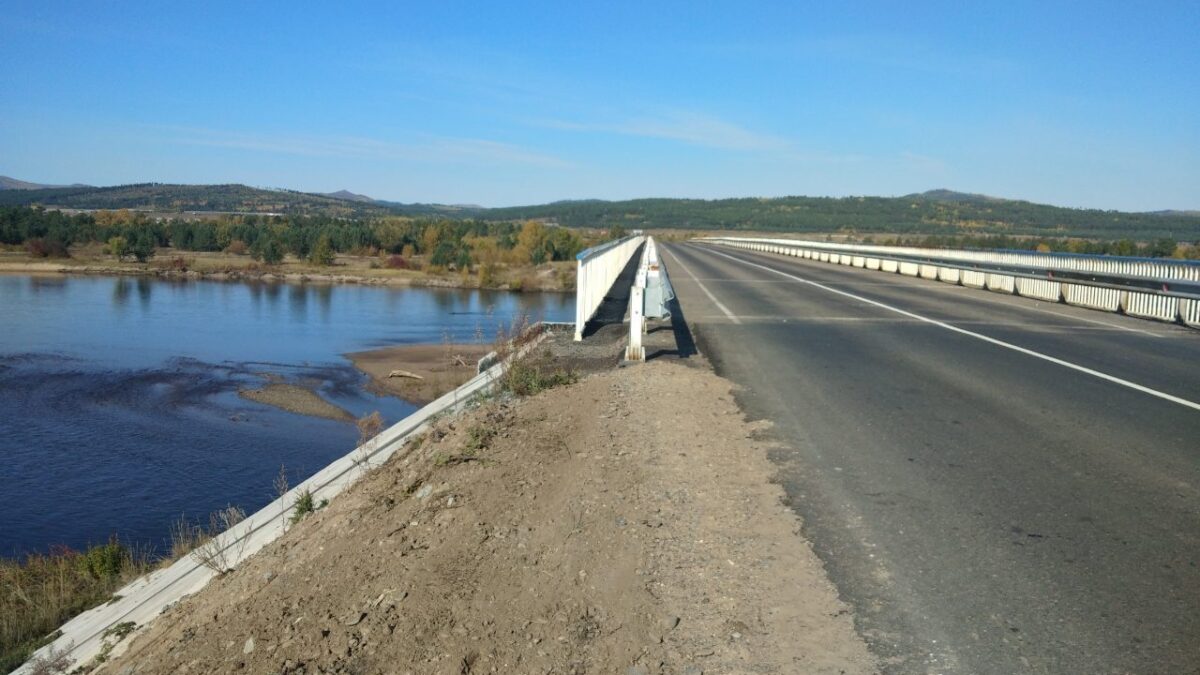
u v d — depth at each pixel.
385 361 34.22
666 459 7.52
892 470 7.34
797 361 13.13
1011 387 11.15
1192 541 5.73
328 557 6.24
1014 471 7.33
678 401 9.96
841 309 21.36
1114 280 22.58
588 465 7.36
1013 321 19.08
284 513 9.86
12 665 8.22
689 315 19.64
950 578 5.13
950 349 14.54
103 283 73.44
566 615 4.68
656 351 14.05
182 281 77.94
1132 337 16.56
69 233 110.38
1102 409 9.83
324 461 20.88
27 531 16.12
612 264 26.08
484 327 45.66
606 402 9.90
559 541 5.67
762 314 19.95
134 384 29.92
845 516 6.18
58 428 23.83
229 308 55.81
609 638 4.42
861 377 11.80
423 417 12.92
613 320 18.27
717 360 13.16
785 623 4.55
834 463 7.53
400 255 104.94
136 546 15.23
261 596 5.90
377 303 60.72
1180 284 19.17
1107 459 7.71
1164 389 11.09
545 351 13.84
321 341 40.41
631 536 5.71
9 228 103.94
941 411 9.68
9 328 43.66
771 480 7.00
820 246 56.94
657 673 4.09
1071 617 4.63
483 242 103.75
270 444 22.36
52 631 9.23
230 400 27.50
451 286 76.19
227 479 19.41
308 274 83.31
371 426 16.81
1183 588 4.99
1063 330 17.52
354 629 4.76
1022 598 4.86
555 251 100.44
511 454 7.85
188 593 8.30
